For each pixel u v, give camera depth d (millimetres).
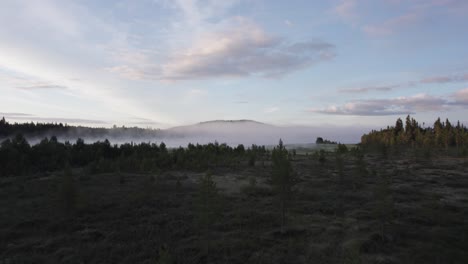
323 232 17531
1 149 53812
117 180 39188
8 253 15062
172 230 18281
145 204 25141
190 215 21344
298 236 16984
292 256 14086
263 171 49656
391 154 83375
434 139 105188
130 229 18422
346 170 49375
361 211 21859
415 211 21500
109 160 57281
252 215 21281
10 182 39000
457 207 22547
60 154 62531
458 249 14570
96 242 16422
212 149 78000
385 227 17922
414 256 13656
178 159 56000
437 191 29938
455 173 44344
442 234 16484
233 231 17953
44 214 22391
